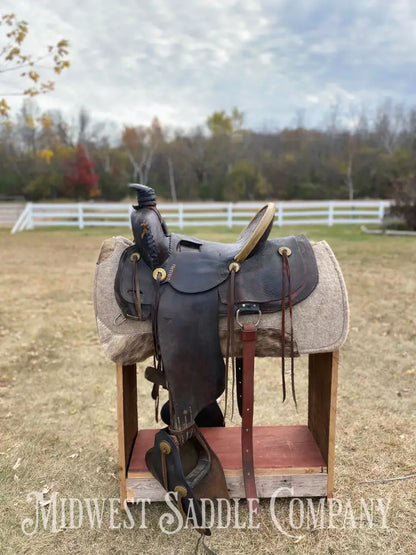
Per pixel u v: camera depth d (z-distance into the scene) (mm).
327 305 1478
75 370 3084
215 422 1967
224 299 1452
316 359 1834
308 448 1819
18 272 6547
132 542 1528
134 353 1532
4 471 1929
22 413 2467
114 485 1846
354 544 1501
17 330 3939
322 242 1614
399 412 2391
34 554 1483
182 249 1604
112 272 1569
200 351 1426
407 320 3979
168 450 1432
